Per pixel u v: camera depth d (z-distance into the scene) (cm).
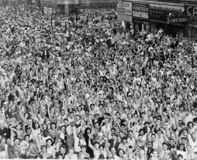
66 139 1711
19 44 4300
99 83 2738
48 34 5078
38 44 4356
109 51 4006
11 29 5484
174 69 3206
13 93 2428
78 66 3300
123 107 2184
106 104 2189
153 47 4116
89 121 1953
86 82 2800
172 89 2625
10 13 8325
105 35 5022
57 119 1905
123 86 2675
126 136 1722
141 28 5916
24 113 1994
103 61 3484
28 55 3741
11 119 1889
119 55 3778
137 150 1620
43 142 1638
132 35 5088
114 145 1652
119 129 1805
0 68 3109
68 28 5716
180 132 1803
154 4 5375
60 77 2838
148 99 2325
